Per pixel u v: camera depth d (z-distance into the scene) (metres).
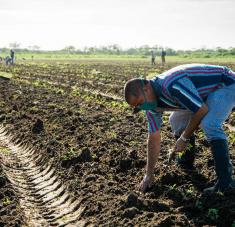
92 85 10.59
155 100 2.95
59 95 8.80
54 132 5.40
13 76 12.82
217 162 3.07
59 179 3.98
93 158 4.25
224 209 2.92
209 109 3.01
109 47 69.94
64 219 3.23
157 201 3.07
